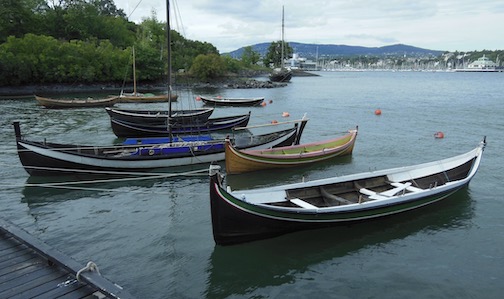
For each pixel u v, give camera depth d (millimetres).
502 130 37188
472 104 59406
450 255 13680
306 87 106062
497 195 19375
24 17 96000
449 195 18203
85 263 13039
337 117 46906
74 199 18922
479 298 11289
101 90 91312
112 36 119312
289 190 15523
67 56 87500
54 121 42875
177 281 12078
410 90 93250
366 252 13820
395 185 17422
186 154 23422
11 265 9578
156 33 125250
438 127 39156
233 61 143750
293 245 14148
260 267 12859
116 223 16219
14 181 21344
